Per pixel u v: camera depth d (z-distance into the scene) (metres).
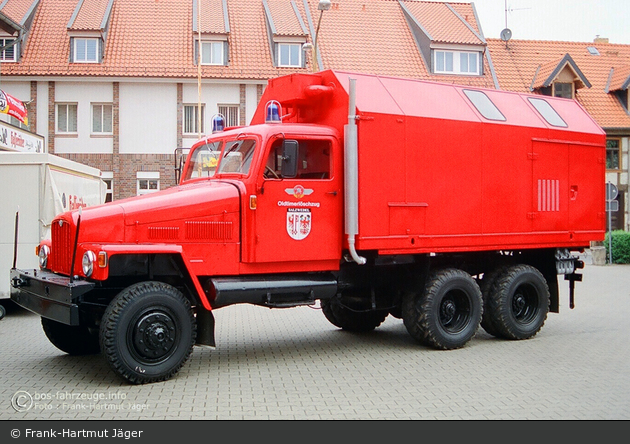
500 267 9.74
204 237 7.49
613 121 33.44
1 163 11.91
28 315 12.31
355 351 8.78
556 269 10.09
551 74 33.16
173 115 28.92
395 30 33.91
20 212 11.93
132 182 28.78
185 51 29.80
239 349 8.94
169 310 7.02
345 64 31.02
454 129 8.88
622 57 37.97
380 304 9.24
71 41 28.73
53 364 7.95
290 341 9.55
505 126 9.38
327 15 33.84
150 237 7.23
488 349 8.91
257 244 7.69
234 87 29.42
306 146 8.10
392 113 8.36
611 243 24.95
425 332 8.66
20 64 28.20
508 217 9.36
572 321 11.42
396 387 6.83
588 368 7.73
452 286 8.83
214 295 7.39
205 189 7.67
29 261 11.90
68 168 13.09
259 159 7.75
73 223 7.03
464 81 32.34
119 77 28.34
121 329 6.73
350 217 8.00
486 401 6.30
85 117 28.58
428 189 8.62
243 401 6.28
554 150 9.91
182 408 6.04
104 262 6.63
